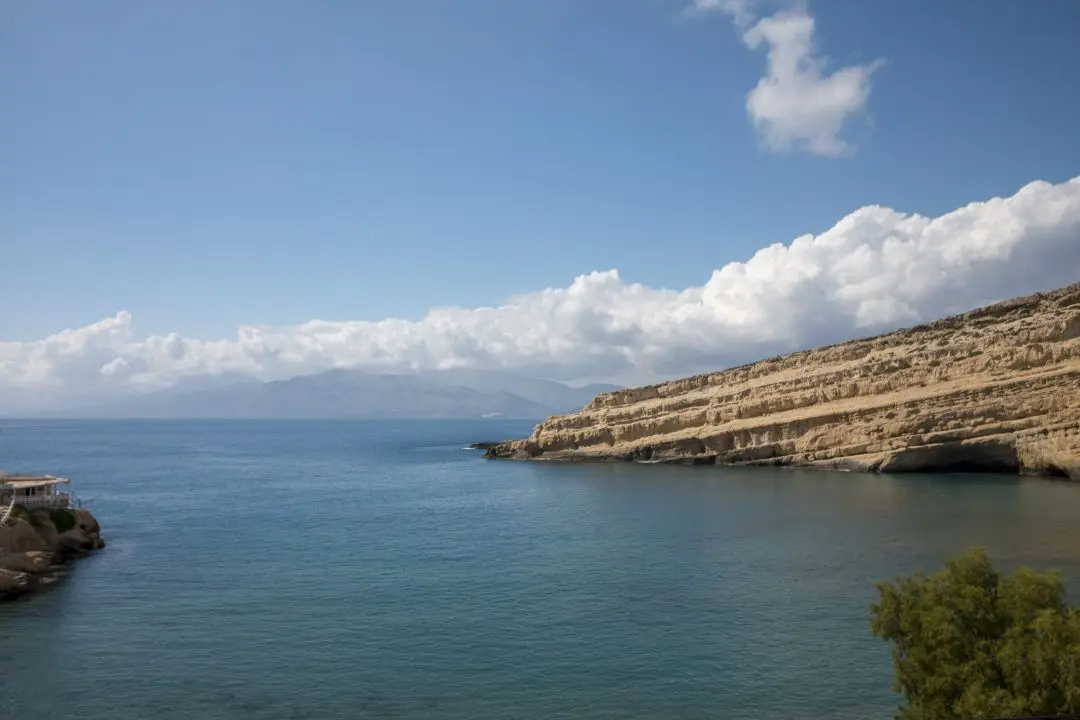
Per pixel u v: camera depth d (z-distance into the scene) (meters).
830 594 37.94
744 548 49.28
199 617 36.62
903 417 90.38
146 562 49.38
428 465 134.62
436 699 26.78
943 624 19.45
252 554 51.62
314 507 76.94
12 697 27.55
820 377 103.06
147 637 33.78
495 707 26.03
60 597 40.62
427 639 32.75
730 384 118.62
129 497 87.31
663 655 30.27
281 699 27.03
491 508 73.50
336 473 120.38
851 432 94.69
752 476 92.44
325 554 51.25
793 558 45.84
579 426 132.38
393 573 44.97
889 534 51.78
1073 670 17.16
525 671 29.00
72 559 50.53
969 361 91.69
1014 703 17.36
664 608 36.38
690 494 77.69
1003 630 19.45
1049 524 53.19
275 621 35.78
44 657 31.47
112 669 30.05
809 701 25.86
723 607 36.25
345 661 30.41
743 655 30.03
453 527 62.00
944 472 87.12
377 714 25.73
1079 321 86.88
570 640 32.25
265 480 108.69
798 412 102.06
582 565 46.00
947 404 88.12
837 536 51.78
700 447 110.94
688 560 46.38
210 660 30.84
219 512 73.69
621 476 99.38
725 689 26.94
